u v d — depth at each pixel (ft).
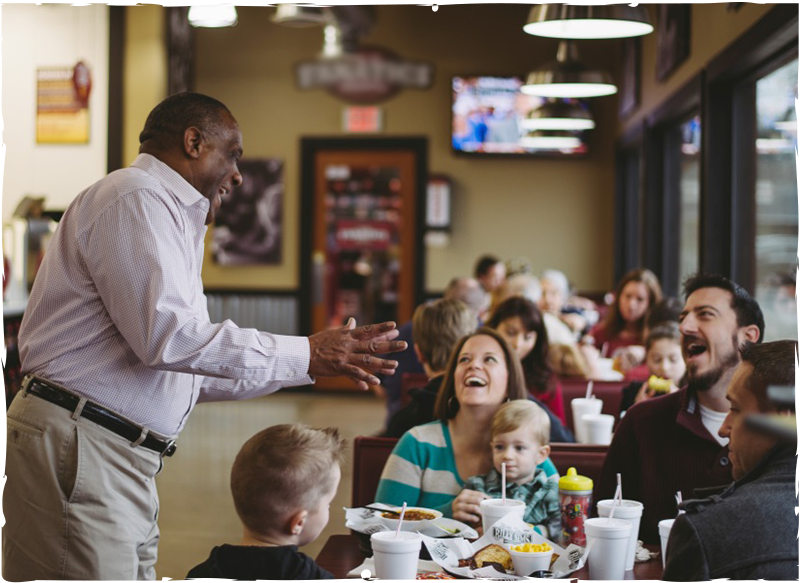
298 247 34.91
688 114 23.12
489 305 23.00
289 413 30.19
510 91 33.81
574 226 34.04
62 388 7.61
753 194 18.66
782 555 5.52
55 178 28.25
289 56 34.63
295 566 5.95
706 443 8.35
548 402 13.29
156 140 8.04
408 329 16.65
